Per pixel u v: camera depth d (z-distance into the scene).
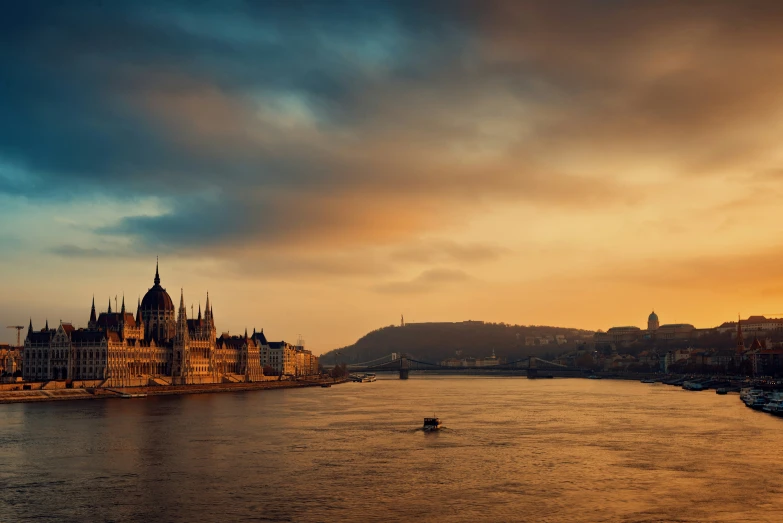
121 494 192.25
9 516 174.12
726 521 169.75
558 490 195.25
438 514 174.62
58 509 179.38
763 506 180.50
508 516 173.00
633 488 197.00
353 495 190.75
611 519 170.88
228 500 186.62
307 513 175.75
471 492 193.38
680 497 188.38
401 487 198.75
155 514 175.50
